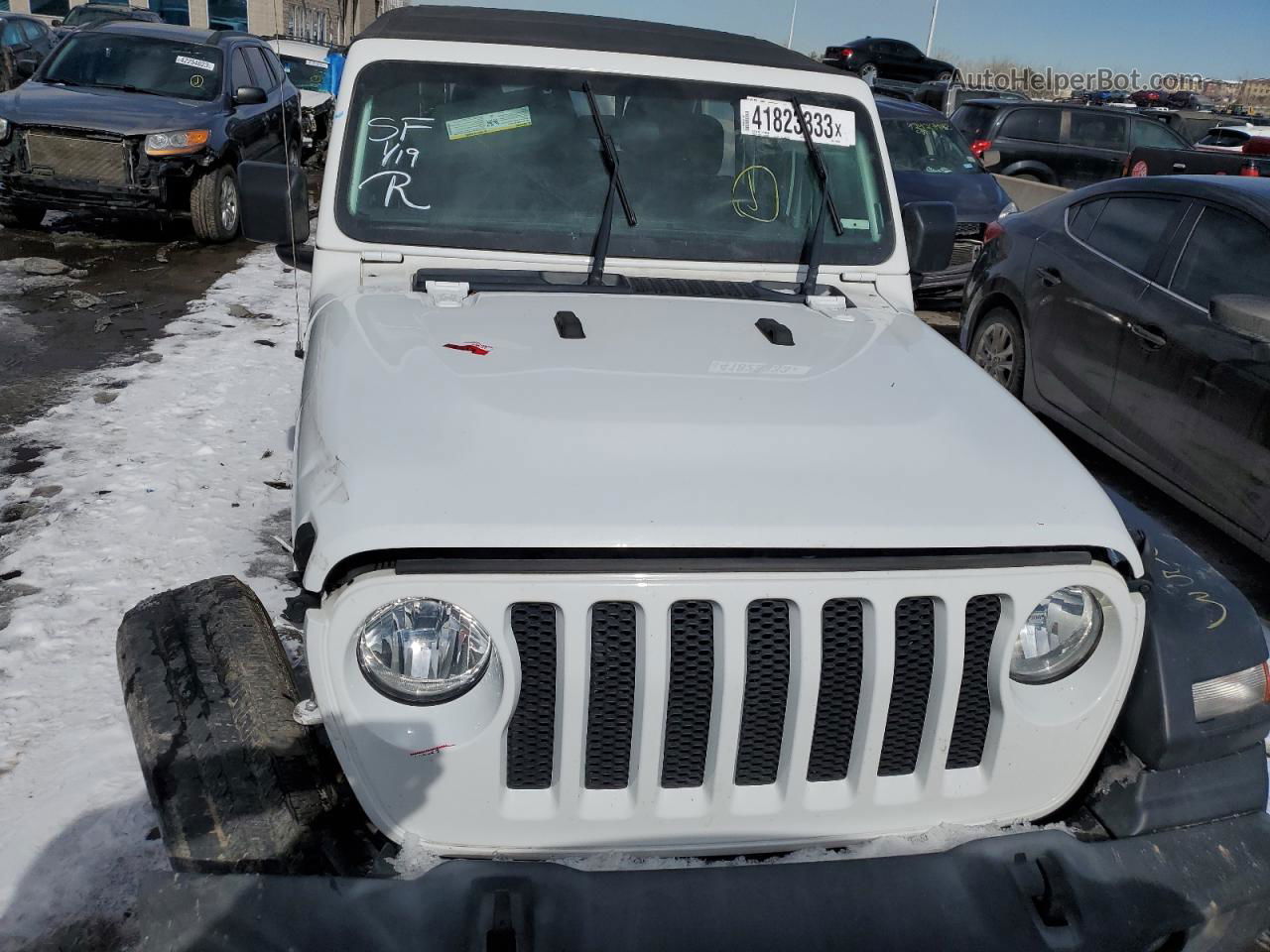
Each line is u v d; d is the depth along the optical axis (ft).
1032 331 19.34
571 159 9.98
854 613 5.93
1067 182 48.14
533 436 6.38
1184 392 15.46
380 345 7.70
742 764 6.03
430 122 9.87
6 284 27.14
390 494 5.82
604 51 10.23
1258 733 6.55
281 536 14.47
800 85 10.61
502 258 9.73
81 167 31.40
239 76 36.42
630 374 7.37
